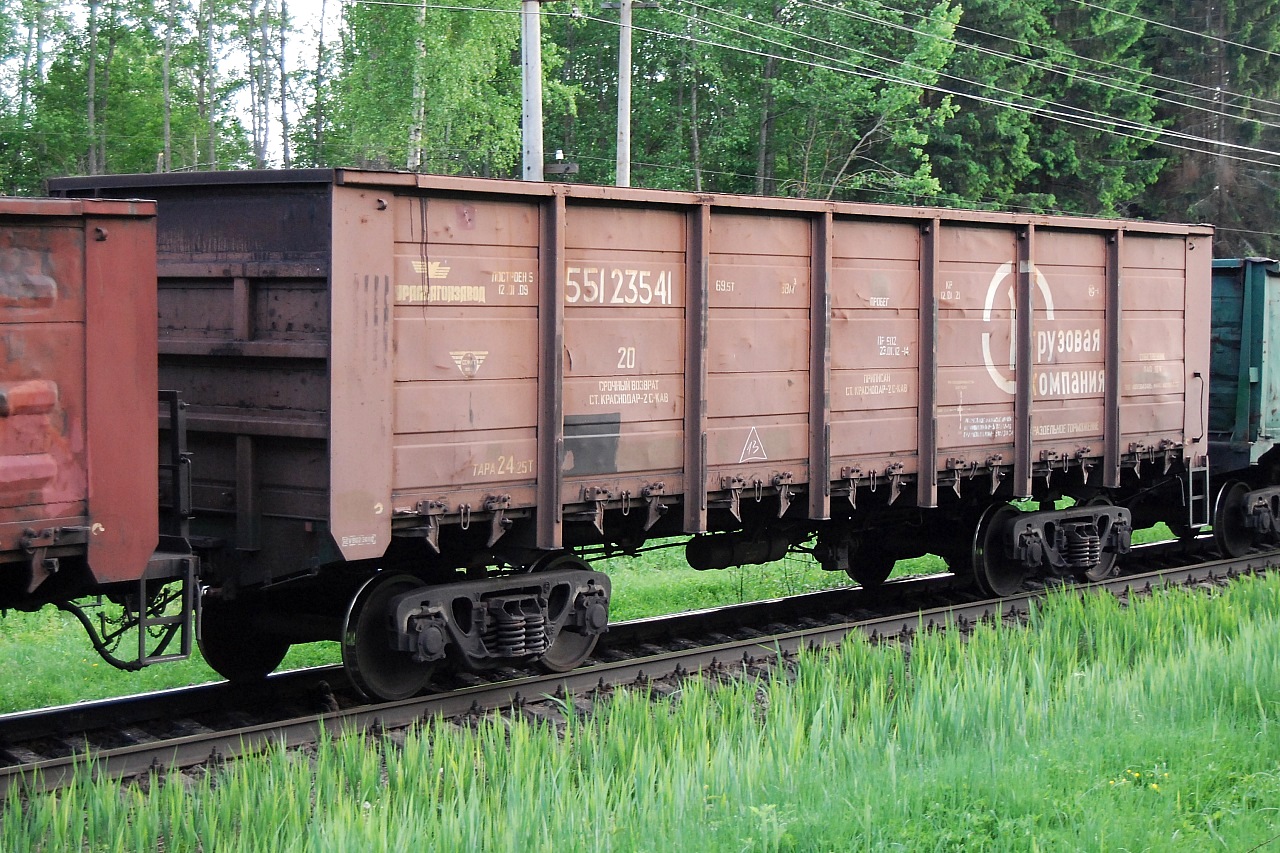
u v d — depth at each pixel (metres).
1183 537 16.09
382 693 8.84
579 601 9.57
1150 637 10.49
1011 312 12.19
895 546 13.48
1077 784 6.98
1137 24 42.81
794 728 7.77
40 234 6.66
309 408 8.05
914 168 37.62
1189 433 14.19
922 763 7.43
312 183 7.90
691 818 6.38
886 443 11.12
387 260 7.99
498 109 31.28
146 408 7.11
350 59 36.88
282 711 8.88
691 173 38.25
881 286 11.02
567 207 8.92
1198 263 14.23
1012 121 39.19
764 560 11.67
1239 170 45.53
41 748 7.95
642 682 9.70
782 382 10.30
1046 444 12.62
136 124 40.81
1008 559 12.96
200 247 8.67
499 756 7.35
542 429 8.91
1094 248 13.00
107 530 6.96
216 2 43.12
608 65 41.75
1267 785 7.08
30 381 6.64
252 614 9.48
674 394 9.66
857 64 35.25
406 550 9.12
